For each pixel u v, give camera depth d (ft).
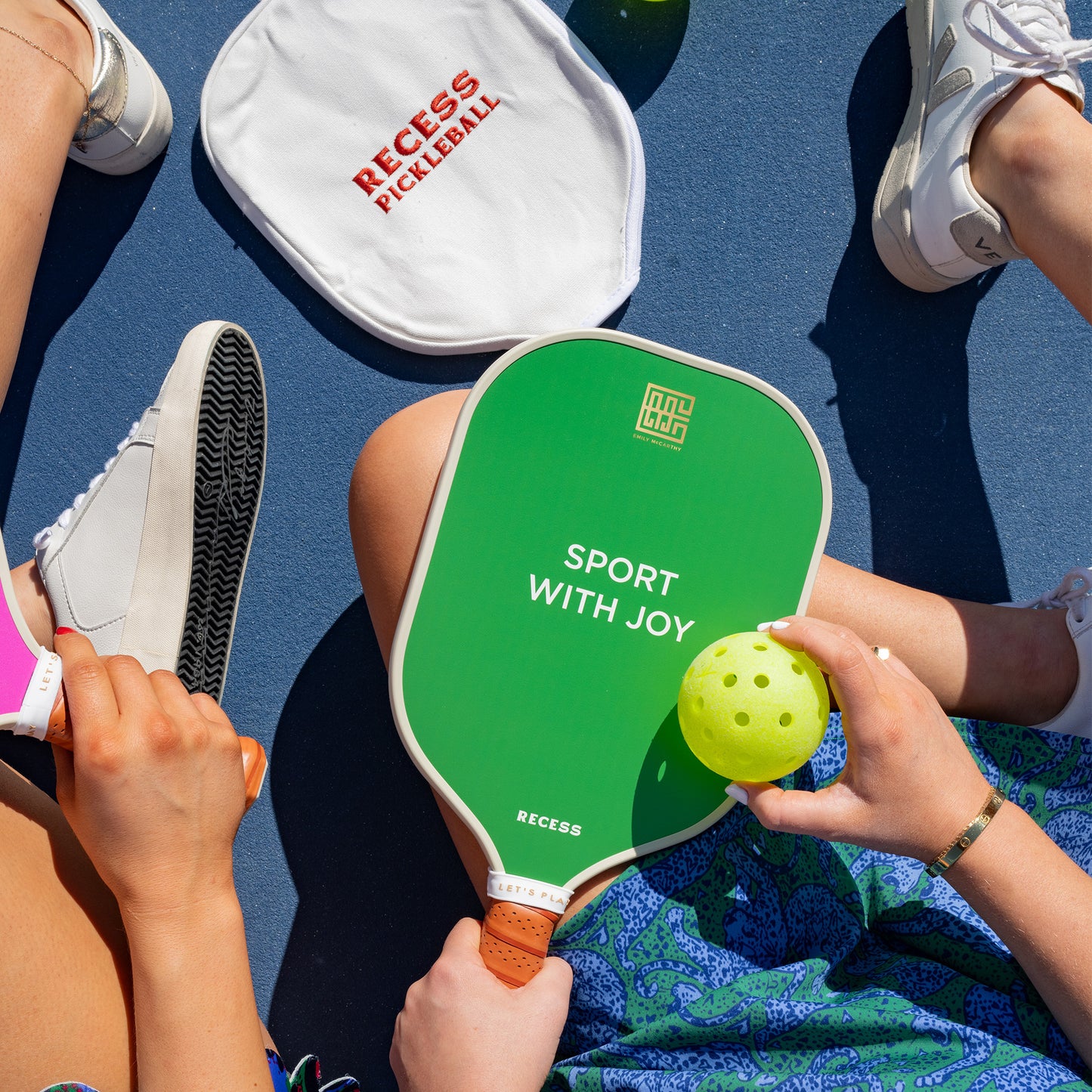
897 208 3.19
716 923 2.31
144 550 2.83
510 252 3.27
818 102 3.40
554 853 2.30
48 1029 1.91
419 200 3.26
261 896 3.19
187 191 3.26
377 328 3.24
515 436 2.35
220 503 2.88
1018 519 3.41
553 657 2.35
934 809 2.08
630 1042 2.23
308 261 3.22
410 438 2.54
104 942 2.10
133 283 3.25
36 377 3.24
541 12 3.22
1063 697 2.77
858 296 3.39
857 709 2.06
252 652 3.25
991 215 2.88
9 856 2.03
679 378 2.39
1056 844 2.39
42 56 2.64
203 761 2.05
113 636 2.84
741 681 2.05
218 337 2.80
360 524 2.61
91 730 1.93
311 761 3.23
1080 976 2.02
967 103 2.93
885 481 3.39
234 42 3.19
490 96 3.26
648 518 2.38
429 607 2.31
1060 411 3.43
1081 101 2.97
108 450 3.25
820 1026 2.15
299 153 3.22
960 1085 2.03
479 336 3.25
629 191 3.27
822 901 2.37
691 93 3.37
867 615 2.81
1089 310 2.75
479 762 2.32
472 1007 2.10
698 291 3.37
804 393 3.38
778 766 2.07
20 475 3.23
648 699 2.36
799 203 3.39
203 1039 1.93
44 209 2.62
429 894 3.21
